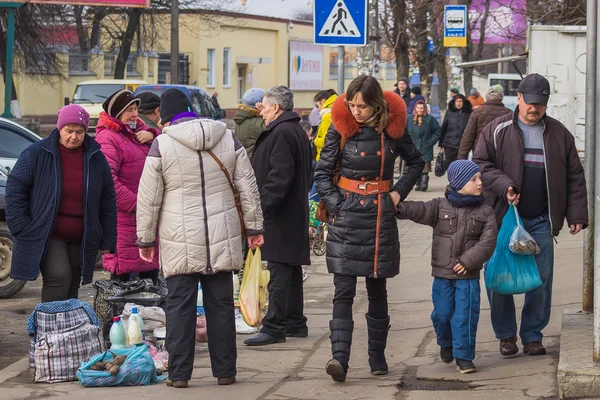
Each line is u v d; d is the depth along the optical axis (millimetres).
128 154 10633
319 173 8680
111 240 9844
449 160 26578
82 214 9602
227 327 8742
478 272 8828
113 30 63312
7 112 39094
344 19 14500
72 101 33000
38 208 9438
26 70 55781
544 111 9148
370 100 8383
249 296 10695
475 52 61875
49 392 8523
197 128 8570
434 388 8492
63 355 9008
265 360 9797
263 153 10430
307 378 8977
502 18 47500
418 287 13703
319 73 97562
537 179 9188
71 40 60438
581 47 23469
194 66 76625
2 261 14062
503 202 9148
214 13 68188
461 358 8781
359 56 35250
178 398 8219
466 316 8766
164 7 58031
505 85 51375
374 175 8562
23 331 11750
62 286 9555
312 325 11586
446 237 8773
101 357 8922
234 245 8719
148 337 9922
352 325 8688
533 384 8242
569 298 11875
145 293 10195
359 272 8531
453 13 30891
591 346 8531
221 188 8695
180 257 8539
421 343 10359
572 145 9180
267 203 10195
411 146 8773
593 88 10062
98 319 10109
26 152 9508
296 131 10430
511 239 8930
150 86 31812
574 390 7641
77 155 9633
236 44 81562
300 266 10867
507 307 9375
